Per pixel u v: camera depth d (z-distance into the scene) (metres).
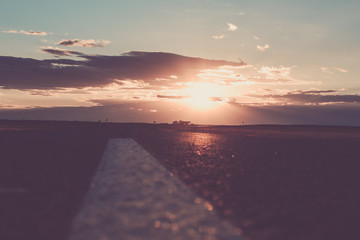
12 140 31.70
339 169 15.62
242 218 7.95
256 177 13.27
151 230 7.03
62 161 17.14
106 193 10.20
